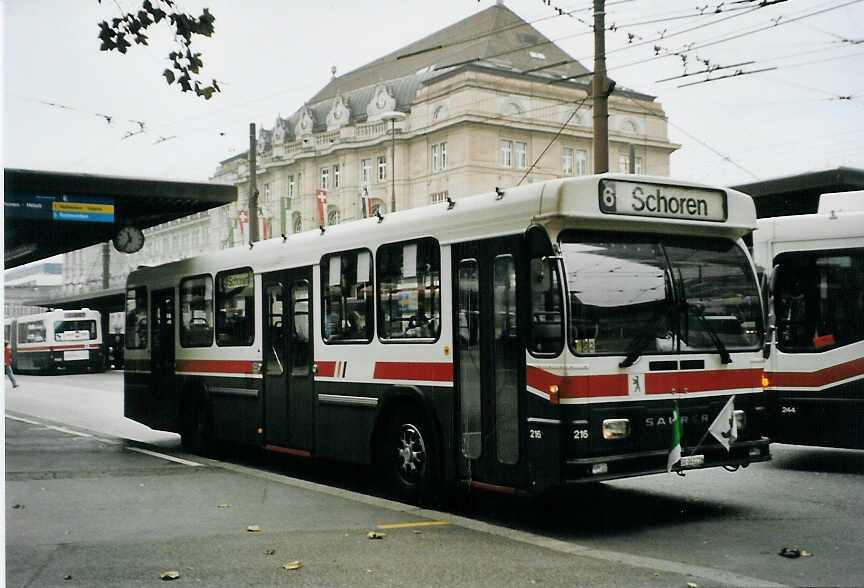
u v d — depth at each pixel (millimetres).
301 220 69750
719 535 7727
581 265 7723
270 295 11820
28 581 6102
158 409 14711
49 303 56812
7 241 20141
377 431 9773
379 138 63500
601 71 15930
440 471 8914
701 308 8297
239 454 14008
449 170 58969
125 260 92875
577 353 7539
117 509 8688
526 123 59125
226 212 77375
